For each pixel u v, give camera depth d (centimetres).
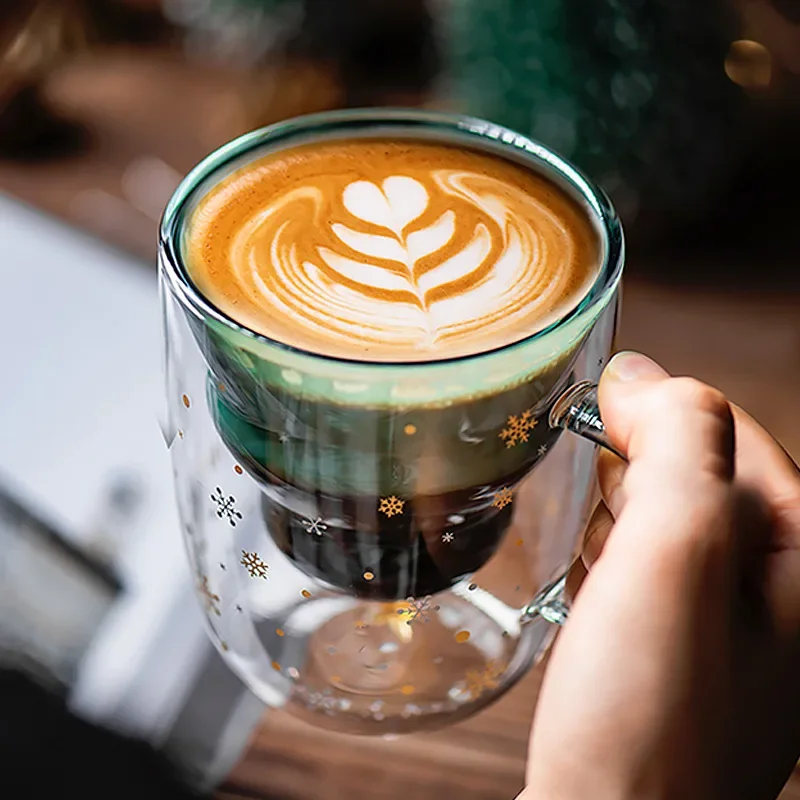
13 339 47
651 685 27
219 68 61
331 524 31
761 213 52
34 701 38
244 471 34
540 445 31
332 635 36
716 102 48
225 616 36
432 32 55
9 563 41
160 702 38
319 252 31
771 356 46
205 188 33
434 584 32
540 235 32
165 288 32
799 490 30
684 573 27
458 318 30
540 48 47
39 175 54
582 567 34
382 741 37
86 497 43
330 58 54
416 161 34
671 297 49
